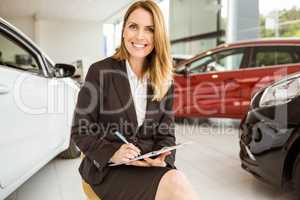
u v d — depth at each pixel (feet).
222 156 10.93
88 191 3.91
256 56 14.53
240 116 14.92
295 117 6.19
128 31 3.92
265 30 24.59
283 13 23.13
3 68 5.54
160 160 3.50
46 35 40.63
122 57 4.00
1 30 6.89
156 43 3.92
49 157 7.70
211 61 15.88
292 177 6.41
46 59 8.38
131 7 3.96
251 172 7.29
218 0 28.27
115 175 3.50
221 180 8.45
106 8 34.04
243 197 7.28
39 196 7.45
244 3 25.81
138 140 3.89
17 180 5.83
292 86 6.61
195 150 11.75
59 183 8.30
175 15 32.60
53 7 33.53
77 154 10.59
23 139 6.01
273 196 7.30
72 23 41.57
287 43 13.84
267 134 6.61
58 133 8.32
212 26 29.35
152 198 3.21
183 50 33.22
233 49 15.29
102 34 43.14
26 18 40.04
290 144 6.20
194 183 8.23
